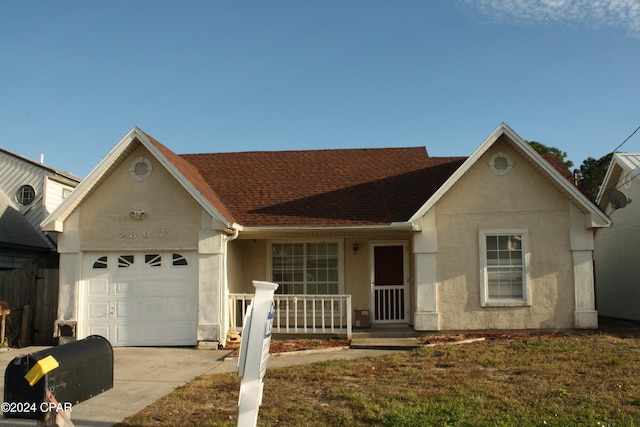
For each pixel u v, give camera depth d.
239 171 17.84
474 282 14.00
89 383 5.77
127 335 13.57
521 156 14.20
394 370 10.00
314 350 12.27
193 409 7.75
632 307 17.91
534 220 14.06
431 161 17.73
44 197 21.39
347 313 13.93
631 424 6.70
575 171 17.22
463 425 6.75
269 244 15.92
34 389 5.04
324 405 7.79
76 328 13.50
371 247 15.73
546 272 13.92
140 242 13.71
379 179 16.72
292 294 15.51
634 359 10.37
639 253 17.39
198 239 13.57
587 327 13.66
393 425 6.79
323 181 16.83
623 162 18.06
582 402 7.68
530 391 8.30
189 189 13.40
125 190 13.91
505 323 13.86
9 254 18.22
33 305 14.48
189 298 13.57
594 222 13.65
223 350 12.98
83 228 13.87
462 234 14.14
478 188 14.24
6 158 22.30
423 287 14.02
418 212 13.88
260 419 7.15
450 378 9.23
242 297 14.14
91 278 13.80
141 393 8.78
